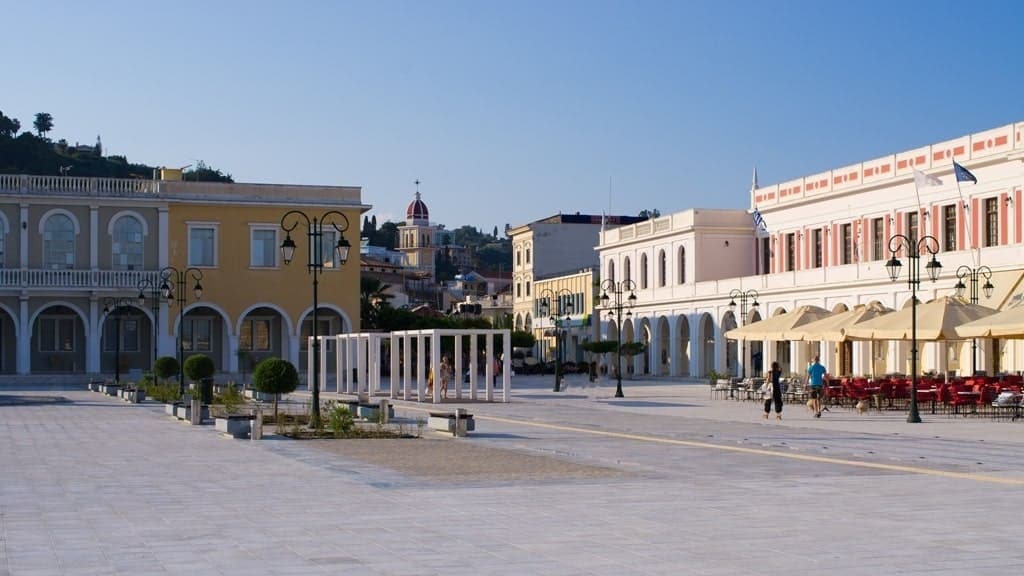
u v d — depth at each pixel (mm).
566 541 13578
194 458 24172
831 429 32594
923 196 64938
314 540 13727
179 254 75312
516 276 130125
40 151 145125
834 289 66375
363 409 37469
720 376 61125
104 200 73875
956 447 26297
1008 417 38062
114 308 73000
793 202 78688
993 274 53219
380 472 21250
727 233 86125
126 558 12656
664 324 89812
